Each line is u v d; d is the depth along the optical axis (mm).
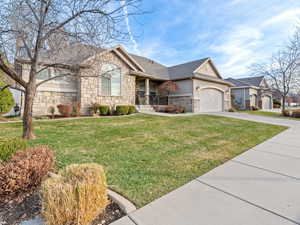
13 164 2625
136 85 19172
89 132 7207
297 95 22703
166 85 19031
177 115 14008
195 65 21156
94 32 5172
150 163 4090
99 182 2283
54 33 5070
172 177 3416
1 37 4742
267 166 4062
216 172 3693
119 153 4727
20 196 2678
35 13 4863
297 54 18719
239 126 9672
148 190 2926
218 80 21500
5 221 2211
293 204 2553
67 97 13195
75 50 6078
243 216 2283
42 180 2902
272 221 2182
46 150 3354
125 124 9367
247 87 28688
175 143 5895
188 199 2686
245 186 3107
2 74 8375
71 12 5043
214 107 21766
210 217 2266
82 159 4219
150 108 17672
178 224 2139
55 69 6758
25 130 5898
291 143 6246
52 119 10523
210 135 7270
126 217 2287
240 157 4680
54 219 1972
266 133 8008
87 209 2102
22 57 5949
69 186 2035
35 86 6027
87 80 13344
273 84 21109
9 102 10359
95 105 13227
